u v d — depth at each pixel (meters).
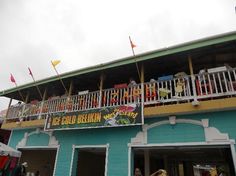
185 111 6.95
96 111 8.61
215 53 8.38
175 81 8.00
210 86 6.77
